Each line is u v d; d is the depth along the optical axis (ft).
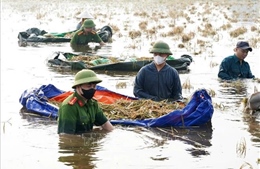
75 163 27.91
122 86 49.06
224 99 44.14
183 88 48.75
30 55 68.59
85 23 77.97
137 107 38.45
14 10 165.48
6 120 36.40
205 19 130.62
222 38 90.27
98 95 41.14
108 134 33.32
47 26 114.62
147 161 28.40
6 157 28.71
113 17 140.05
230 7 187.01
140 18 136.15
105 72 56.75
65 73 55.72
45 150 30.01
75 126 33.30
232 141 32.37
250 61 65.05
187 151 30.30
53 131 33.86
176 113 35.47
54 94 41.45
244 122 36.81
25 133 33.32
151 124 35.27
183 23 119.75
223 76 53.26
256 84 50.93
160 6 197.16
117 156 29.12
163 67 40.81
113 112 37.55
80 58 62.18
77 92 33.40
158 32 99.45
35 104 38.86
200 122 35.55
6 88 47.09
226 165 28.04
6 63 61.52
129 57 65.36
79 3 216.13
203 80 52.80
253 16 146.00
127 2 227.81
